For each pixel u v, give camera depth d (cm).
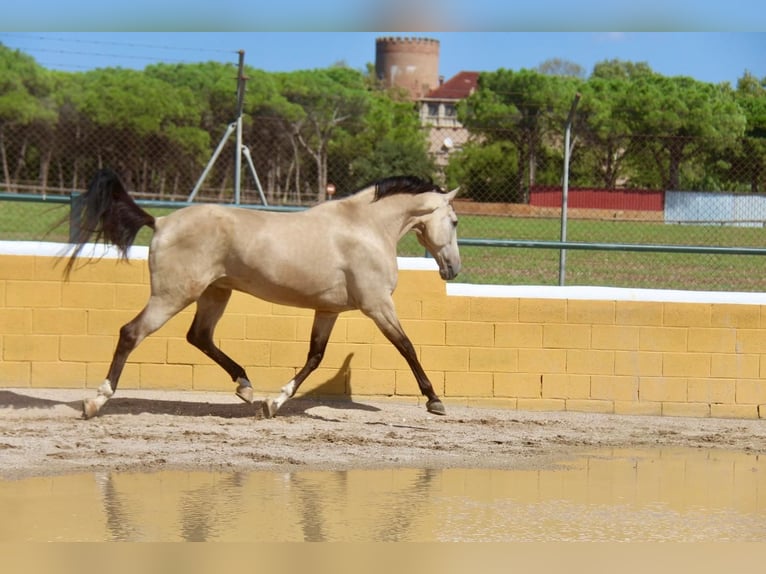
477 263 1499
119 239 968
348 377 1127
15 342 1098
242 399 1045
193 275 967
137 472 782
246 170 2948
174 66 3956
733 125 2373
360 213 1025
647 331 1138
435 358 1129
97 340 1108
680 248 1146
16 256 1097
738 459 914
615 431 1030
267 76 4072
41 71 3991
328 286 1005
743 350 1142
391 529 650
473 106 3750
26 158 3906
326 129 3525
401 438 952
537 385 1135
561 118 2675
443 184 2595
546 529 661
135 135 3781
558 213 2117
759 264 1656
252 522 654
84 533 622
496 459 882
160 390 1116
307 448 892
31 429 919
